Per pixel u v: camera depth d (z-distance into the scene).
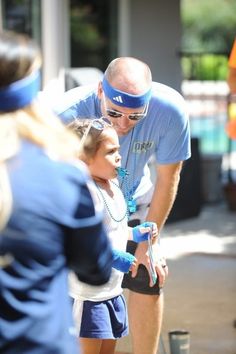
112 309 6.11
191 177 14.66
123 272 6.02
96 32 15.54
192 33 45.19
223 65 22.83
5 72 3.87
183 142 6.65
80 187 3.94
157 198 6.78
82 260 4.03
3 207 3.74
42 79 13.40
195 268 11.69
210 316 9.62
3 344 3.75
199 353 8.45
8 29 13.79
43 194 3.81
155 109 6.45
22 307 3.78
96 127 5.88
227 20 45.44
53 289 3.87
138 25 15.91
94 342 6.07
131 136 6.52
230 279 11.16
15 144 3.85
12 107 3.90
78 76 12.54
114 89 6.03
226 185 15.47
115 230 6.05
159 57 16.20
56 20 13.55
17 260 3.77
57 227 3.83
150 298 6.76
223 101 22.09
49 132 3.94
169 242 13.16
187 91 21.83
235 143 21.33
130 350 7.68
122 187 6.65
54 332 3.84
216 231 13.94
